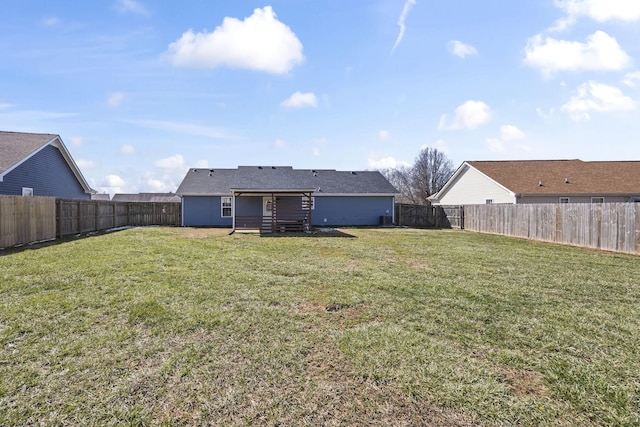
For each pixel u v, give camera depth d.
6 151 12.59
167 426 1.93
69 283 5.02
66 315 3.66
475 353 2.90
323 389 2.33
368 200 20.98
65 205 11.73
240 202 19.17
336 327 3.46
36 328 3.29
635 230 8.78
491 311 3.99
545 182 18.58
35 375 2.44
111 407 2.09
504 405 2.16
